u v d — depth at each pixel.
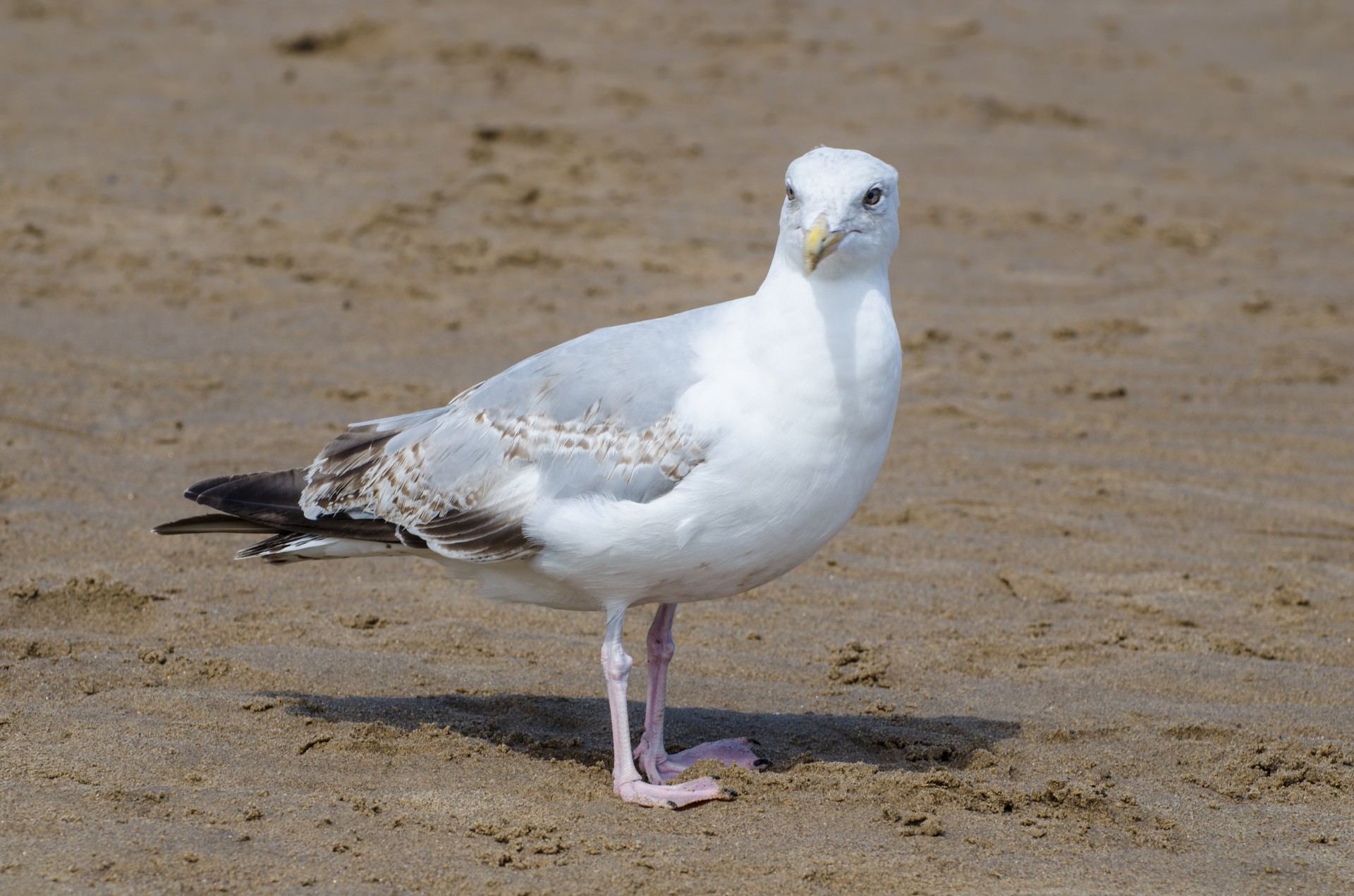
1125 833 8.36
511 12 35.09
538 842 7.88
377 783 8.62
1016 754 9.48
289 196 22.53
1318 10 40.50
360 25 31.69
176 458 14.26
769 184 24.23
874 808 8.54
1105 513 14.00
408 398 16.11
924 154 26.52
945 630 11.55
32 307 17.94
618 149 25.47
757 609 11.84
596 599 8.94
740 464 8.35
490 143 25.58
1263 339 18.88
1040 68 33.22
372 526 9.31
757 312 8.61
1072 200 24.44
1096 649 11.26
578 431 8.70
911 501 14.08
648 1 36.78
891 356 8.45
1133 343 18.69
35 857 7.38
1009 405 16.67
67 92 27.12
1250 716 10.19
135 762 8.60
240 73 29.03
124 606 11.09
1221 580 12.57
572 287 19.80
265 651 10.56
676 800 8.49
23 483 13.30
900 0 39.06
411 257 20.44
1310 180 26.30
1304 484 14.78
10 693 9.52
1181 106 30.84
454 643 10.91
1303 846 8.28
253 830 7.84
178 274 19.31
